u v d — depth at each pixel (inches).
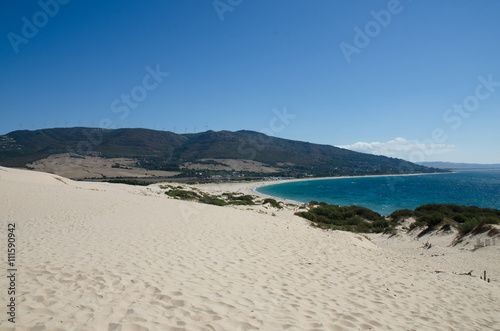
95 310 155.2
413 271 348.5
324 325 168.6
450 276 349.1
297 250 363.9
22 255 249.8
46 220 443.8
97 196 781.9
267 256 317.1
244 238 401.1
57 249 276.4
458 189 3312.0
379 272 312.2
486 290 302.2
